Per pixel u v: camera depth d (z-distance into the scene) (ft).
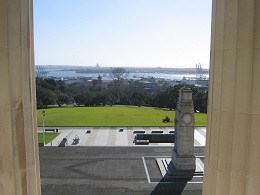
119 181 78.07
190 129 83.56
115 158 98.68
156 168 88.53
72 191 71.46
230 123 16.83
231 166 17.06
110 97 324.60
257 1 15.39
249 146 16.60
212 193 18.65
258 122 16.26
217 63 17.70
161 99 287.07
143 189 72.90
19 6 15.81
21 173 16.84
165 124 184.34
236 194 17.12
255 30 15.62
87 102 305.73
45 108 280.51
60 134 148.56
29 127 17.51
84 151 107.45
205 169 19.99
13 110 16.10
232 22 16.12
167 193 70.79
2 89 15.51
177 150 86.58
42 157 99.50
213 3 18.34
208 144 19.39
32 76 17.92
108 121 197.16
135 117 218.18
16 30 15.81
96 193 70.44
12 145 16.15
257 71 15.90
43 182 76.89
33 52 18.22
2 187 16.26
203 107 245.24
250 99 16.17
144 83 544.62
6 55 15.39
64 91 342.44
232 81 16.48
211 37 18.79
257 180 16.70
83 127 169.37
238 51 16.05
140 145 118.21
